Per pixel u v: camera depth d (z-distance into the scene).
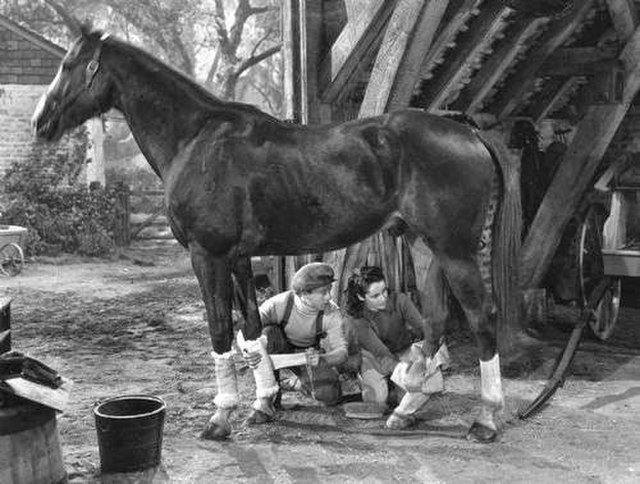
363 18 5.03
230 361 4.02
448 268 3.81
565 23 6.01
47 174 14.48
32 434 3.06
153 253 14.17
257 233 3.89
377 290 4.47
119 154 34.41
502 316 5.10
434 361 4.21
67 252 13.49
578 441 3.99
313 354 4.34
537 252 6.51
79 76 4.14
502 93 6.66
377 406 4.40
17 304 8.55
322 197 3.78
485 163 3.82
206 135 3.89
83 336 6.85
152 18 24.72
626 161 6.42
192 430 4.20
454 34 5.49
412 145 3.73
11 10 25.84
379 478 3.51
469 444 3.95
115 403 3.53
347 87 5.47
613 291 6.34
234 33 24.12
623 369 5.53
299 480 3.49
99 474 3.55
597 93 6.13
